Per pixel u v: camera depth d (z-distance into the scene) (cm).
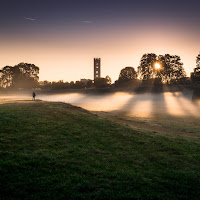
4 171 1217
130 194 1118
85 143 1925
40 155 1505
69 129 2284
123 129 2598
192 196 1178
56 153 1582
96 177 1289
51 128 2217
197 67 12388
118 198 1073
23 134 1902
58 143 1825
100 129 2484
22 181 1153
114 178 1311
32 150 1595
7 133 1875
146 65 14912
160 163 1659
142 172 1446
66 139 1959
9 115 2497
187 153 1933
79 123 2641
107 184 1212
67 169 1356
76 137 2056
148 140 2238
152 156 1789
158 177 1397
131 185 1238
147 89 14125
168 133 2942
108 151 1798
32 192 1069
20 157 1430
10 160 1357
